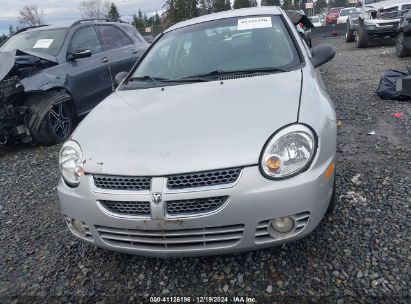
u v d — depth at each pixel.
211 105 2.51
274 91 2.56
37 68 5.53
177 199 2.05
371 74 7.88
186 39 3.58
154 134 2.32
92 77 6.16
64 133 5.68
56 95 5.43
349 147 4.16
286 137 2.12
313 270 2.32
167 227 2.09
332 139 2.34
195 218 2.06
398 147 4.02
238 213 2.05
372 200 2.99
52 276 2.58
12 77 5.08
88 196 2.25
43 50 5.94
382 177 3.37
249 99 2.50
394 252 2.38
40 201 3.77
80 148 2.40
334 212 2.86
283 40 3.27
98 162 2.25
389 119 4.95
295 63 3.03
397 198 2.98
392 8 11.34
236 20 3.62
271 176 2.05
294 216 2.10
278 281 2.28
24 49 6.06
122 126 2.50
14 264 2.76
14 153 5.52
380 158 3.79
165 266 2.53
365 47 12.44
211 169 2.04
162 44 3.69
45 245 2.96
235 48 3.31
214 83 2.91
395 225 2.64
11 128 5.25
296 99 2.41
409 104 5.50
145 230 2.14
